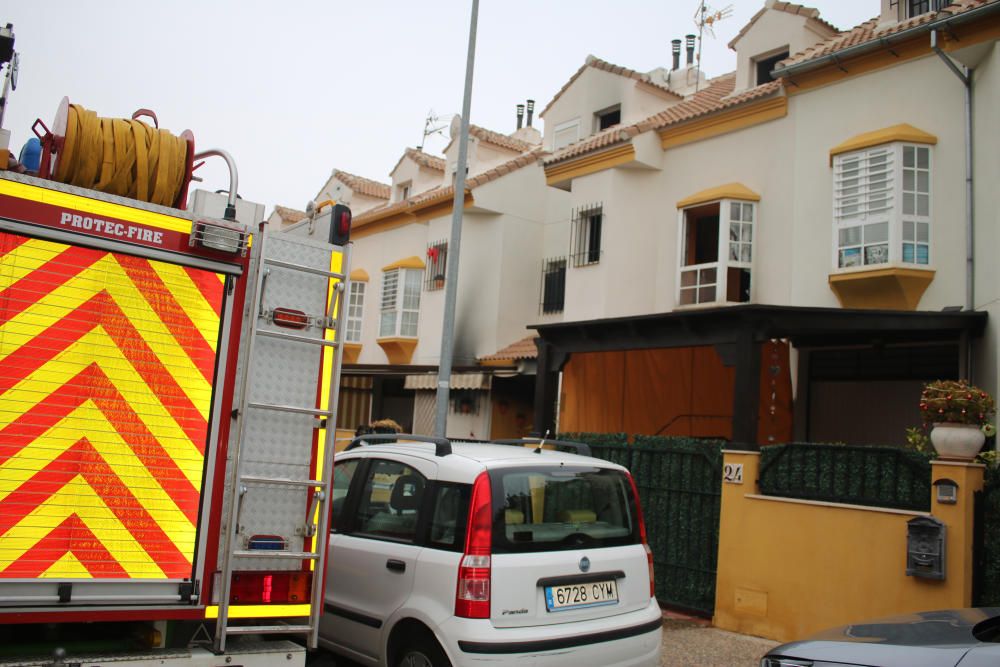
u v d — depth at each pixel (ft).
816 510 25.72
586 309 48.91
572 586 17.07
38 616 12.10
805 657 14.07
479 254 62.95
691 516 30.37
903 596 23.22
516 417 58.44
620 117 60.03
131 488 12.98
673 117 47.96
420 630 17.06
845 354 37.88
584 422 43.93
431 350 65.92
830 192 38.50
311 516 14.38
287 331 14.43
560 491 18.03
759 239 41.96
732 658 24.02
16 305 12.37
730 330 30.91
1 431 12.15
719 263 41.96
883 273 34.17
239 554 13.57
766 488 27.76
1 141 12.40
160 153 14.07
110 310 13.05
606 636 17.02
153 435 13.21
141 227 13.26
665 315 32.81
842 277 35.86
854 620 24.22
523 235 62.75
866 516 24.44
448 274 39.42
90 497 12.67
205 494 13.50
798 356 39.34
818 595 25.22
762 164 42.37
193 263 13.65
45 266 12.61
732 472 28.53
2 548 12.01
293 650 14.03
